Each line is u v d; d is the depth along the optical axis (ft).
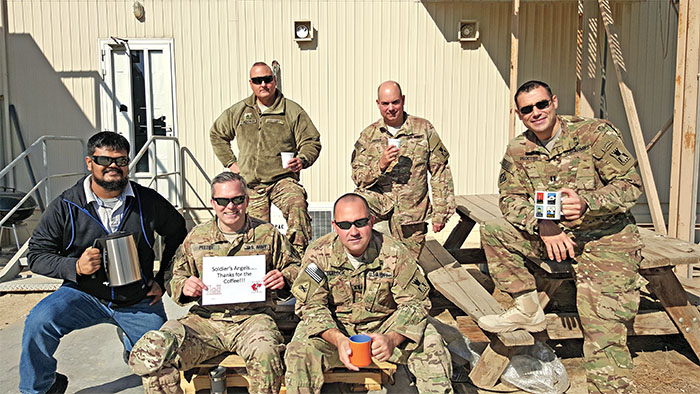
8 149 21.98
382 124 13.20
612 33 17.33
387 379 9.77
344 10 21.84
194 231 9.79
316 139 14.70
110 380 10.59
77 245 9.59
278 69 21.94
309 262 9.14
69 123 22.06
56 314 8.91
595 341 9.03
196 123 22.20
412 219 13.01
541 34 22.09
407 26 21.99
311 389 8.27
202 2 21.68
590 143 9.59
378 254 9.08
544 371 10.10
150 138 20.30
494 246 10.43
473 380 10.33
